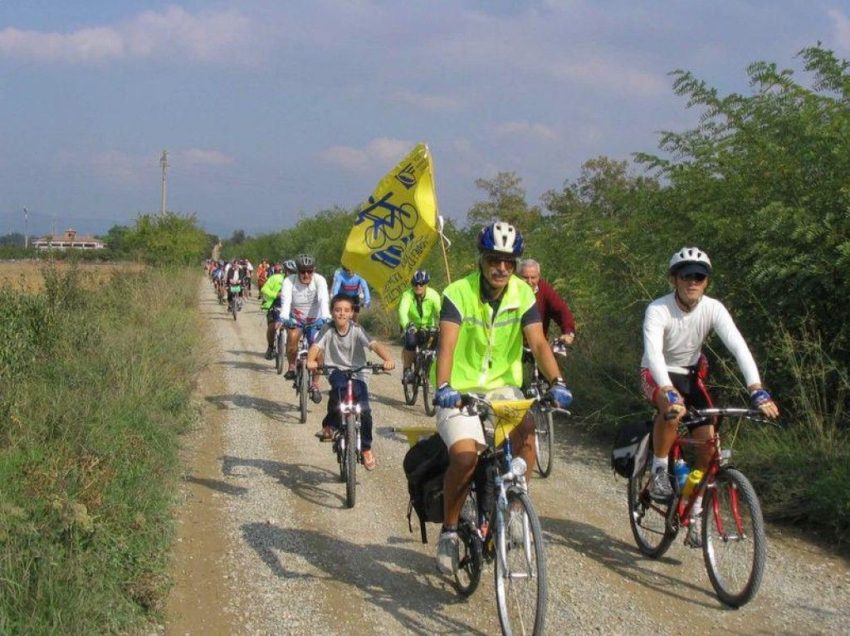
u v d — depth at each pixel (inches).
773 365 298.2
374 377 533.3
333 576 205.5
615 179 911.0
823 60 315.3
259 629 177.5
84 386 318.7
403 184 274.8
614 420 341.1
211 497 267.1
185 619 181.5
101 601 169.5
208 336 753.6
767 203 309.7
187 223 1601.9
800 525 237.6
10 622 152.8
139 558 198.2
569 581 203.0
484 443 174.4
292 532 236.4
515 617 165.8
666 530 208.5
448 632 176.4
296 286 409.7
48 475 215.9
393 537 233.8
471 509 183.5
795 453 264.2
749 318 312.3
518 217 933.2
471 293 173.9
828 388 290.2
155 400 350.9
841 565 210.8
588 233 428.8
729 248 320.8
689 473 203.2
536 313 176.1
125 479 242.2
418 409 429.7
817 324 295.0
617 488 283.0
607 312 401.1
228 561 213.8
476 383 177.9
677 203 352.2
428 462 185.0
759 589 196.2
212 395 451.5
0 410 264.2
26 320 386.3
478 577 183.8
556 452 332.5
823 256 283.1
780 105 324.5
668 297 203.9
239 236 4350.4
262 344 724.0
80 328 408.5
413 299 430.3
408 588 198.4
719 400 313.9
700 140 346.0
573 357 407.2
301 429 372.8
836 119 294.8
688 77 340.5
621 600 192.1
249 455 322.0
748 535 185.0
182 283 1151.0
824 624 179.6
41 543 179.3
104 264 993.5
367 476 296.7
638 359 363.3
